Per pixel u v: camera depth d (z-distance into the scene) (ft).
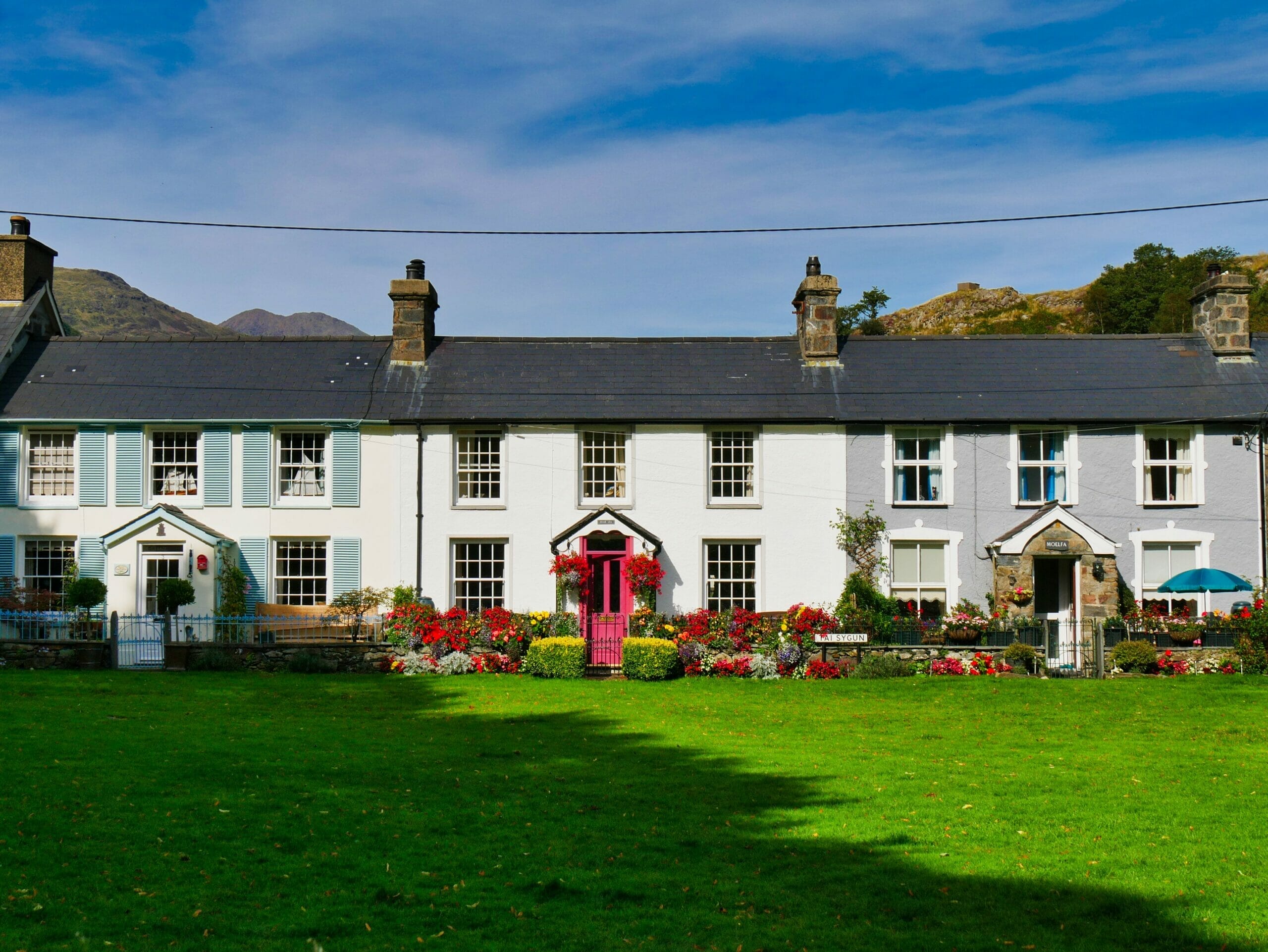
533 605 98.07
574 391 101.65
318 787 48.08
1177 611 96.58
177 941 31.24
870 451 98.53
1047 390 100.48
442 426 99.04
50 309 112.27
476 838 41.24
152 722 63.00
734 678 86.84
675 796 48.16
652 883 36.68
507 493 98.68
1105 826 43.65
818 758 56.90
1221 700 75.92
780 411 98.94
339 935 32.04
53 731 58.39
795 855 39.73
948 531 97.60
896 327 457.27
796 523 98.12
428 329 107.24
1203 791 49.75
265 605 97.50
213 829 41.11
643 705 74.02
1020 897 35.65
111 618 88.28
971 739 62.90
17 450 99.09
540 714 70.28
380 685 81.87
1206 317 105.91
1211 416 97.40
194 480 99.76
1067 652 88.74
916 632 91.40
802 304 106.83
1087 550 91.76
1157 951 31.63
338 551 98.58
